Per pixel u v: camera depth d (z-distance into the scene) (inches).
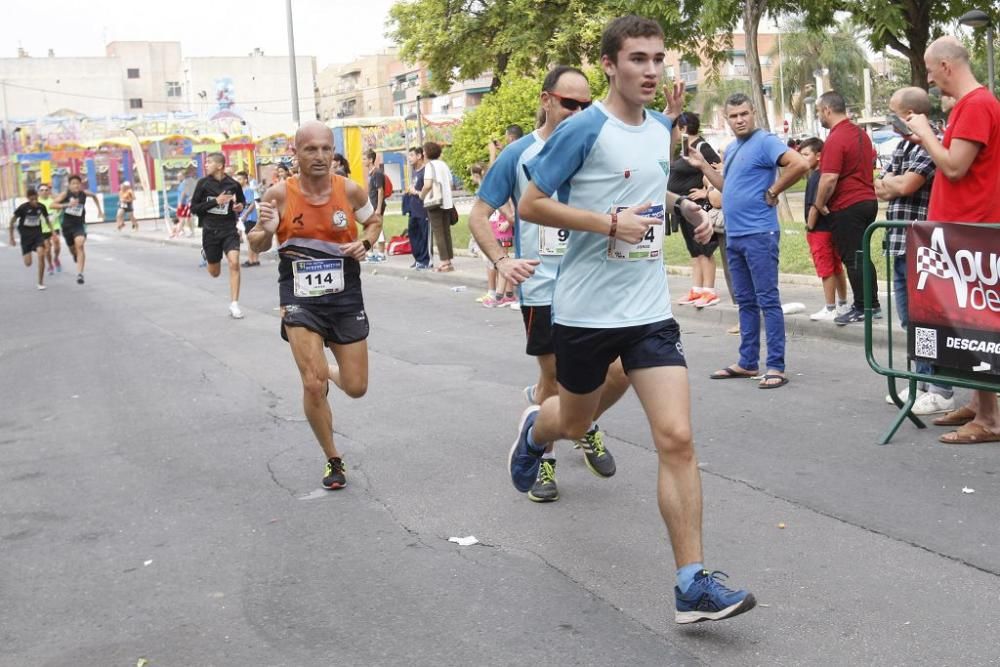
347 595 169.0
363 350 228.7
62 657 152.9
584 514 200.5
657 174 154.9
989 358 220.8
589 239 154.4
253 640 154.4
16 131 2048.5
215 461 257.1
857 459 226.2
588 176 152.9
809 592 159.3
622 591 163.6
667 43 951.0
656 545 182.5
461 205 1471.5
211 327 497.0
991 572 163.0
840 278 368.8
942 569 165.2
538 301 214.5
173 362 405.4
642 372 150.4
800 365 328.5
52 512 224.7
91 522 216.1
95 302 641.6
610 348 154.6
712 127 2317.9
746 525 189.9
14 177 2015.3
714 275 434.0
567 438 184.5
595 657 141.8
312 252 221.1
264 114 3597.4
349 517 208.1
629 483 218.7
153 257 1024.2
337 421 290.7
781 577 165.8
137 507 224.1
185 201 1302.9
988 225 216.7
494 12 1409.9
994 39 914.7
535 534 191.5
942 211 234.2
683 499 143.6
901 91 271.4
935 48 228.7
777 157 290.7
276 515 212.4
